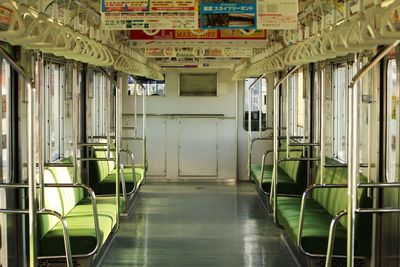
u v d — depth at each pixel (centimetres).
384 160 538
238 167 1397
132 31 823
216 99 1383
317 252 595
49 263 602
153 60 1198
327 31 498
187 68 1355
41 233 587
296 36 673
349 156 386
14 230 529
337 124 809
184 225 907
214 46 850
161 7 549
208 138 1391
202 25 546
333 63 792
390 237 527
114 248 765
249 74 1052
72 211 735
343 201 653
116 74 970
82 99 859
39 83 455
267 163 1377
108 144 768
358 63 502
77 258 596
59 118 805
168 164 1397
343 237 591
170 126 1388
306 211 741
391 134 533
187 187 1305
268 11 543
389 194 529
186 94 1384
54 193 662
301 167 942
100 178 951
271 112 1366
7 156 521
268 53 859
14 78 523
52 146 777
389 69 532
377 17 378
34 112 389
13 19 370
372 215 554
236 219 954
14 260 529
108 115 772
